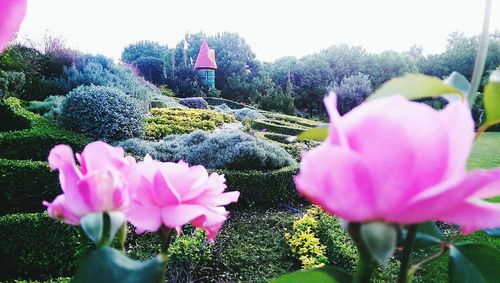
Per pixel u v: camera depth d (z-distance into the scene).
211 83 30.31
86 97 8.18
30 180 5.59
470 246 0.49
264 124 14.63
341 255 4.82
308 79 30.25
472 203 0.32
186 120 12.58
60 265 4.33
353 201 0.30
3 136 6.98
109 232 0.43
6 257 4.24
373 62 29.70
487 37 0.46
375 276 3.85
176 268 4.32
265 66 35.00
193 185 0.51
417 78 0.40
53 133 7.50
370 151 0.30
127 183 0.44
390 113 0.31
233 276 4.65
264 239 5.53
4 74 10.81
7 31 0.46
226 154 7.40
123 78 14.55
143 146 7.83
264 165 7.37
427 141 0.29
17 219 4.25
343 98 26.47
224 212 0.54
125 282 0.40
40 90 13.07
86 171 0.49
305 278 0.45
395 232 0.31
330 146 0.30
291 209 6.85
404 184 0.29
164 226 0.50
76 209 0.42
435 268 4.02
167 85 27.94
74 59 14.78
